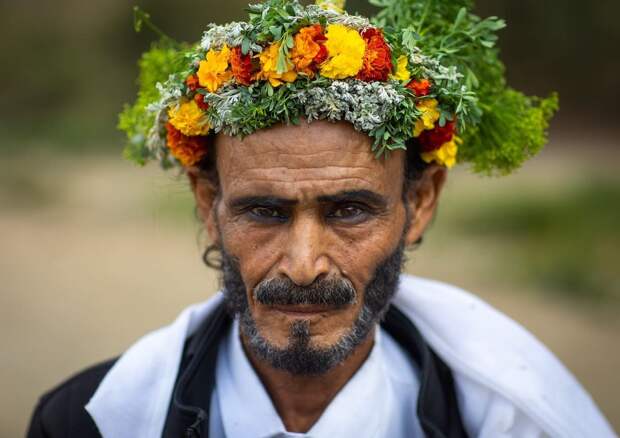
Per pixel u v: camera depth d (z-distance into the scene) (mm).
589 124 18203
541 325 7172
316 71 1831
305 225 1870
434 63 1937
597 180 12109
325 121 1835
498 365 2232
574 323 7250
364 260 1932
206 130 1955
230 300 2031
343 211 1912
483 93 2180
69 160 15594
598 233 9562
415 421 2176
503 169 2287
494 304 7660
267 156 1846
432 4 2168
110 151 16422
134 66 19844
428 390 2162
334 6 2004
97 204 12406
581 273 8328
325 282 1896
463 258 9109
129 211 11984
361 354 2107
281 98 1815
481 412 2223
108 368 2346
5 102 18984
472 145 2252
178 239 10664
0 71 19375
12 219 11641
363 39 1859
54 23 20375
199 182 2133
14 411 5746
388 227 1956
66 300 8312
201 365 2154
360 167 1864
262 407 2078
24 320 7734
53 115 18375
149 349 2240
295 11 1849
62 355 6852
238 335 2158
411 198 2129
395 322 2324
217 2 19500
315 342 1918
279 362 1941
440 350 2277
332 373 2062
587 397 2379
